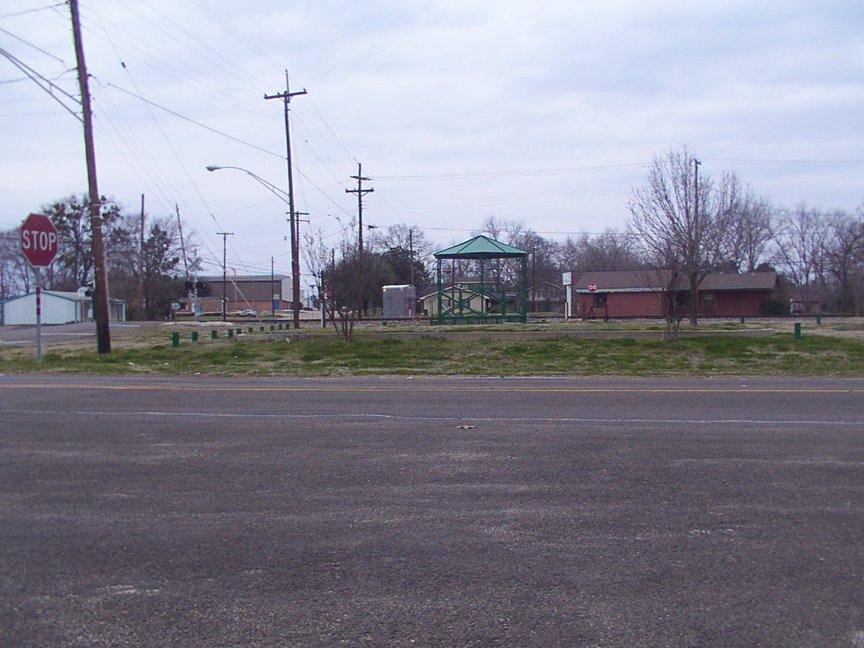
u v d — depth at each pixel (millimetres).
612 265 94688
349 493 7902
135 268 86062
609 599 5301
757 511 7227
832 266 77625
